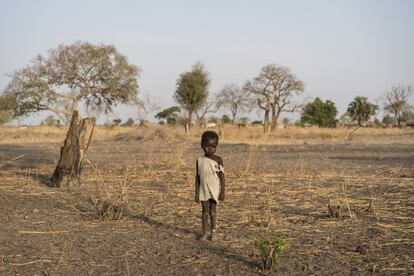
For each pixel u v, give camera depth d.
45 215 8.36
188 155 22.70
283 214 8.37
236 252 6.02
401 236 6.83
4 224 7.65
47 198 10.08
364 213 8.43
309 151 26.05
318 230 7.20
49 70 53.03
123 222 7.82
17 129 52.84
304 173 14.51
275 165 17.53
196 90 58.44
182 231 7.20
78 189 11.29
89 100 55.22
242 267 5.42
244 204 9.35
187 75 59.16
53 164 17.02
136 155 22.28
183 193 10.71
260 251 5.41
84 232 7.13
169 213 8.51
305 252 6.02
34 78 52.12
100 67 53.75
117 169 15.44
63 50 53.44
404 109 83.81
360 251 6.01
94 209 8.54
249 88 69.00
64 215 8.36
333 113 84.44
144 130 38.47
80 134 12.03
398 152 25.16
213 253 5.99
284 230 7.20
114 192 10.77
